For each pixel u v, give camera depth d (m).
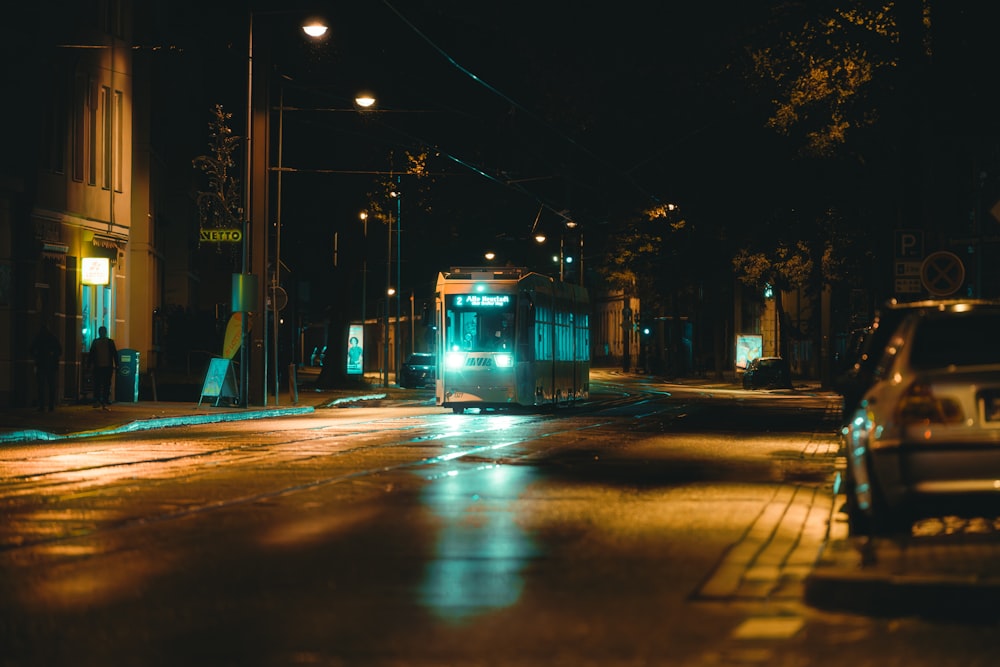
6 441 26.39
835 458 21.58
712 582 9.80
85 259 39.09
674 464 20.30
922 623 8.32
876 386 12.02
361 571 10.38
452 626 8.30
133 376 41.44
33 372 36.84
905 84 27.36
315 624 8.38
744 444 25.02
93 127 40.94
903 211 30.08
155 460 21.19
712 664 7.26
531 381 39.56
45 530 12.76
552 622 8.41
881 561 10.73
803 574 10.12
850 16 28.31
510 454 22.30
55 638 7.98
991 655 7.44
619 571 10.35
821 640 7.84
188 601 9.16
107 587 9.70
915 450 11.07
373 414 40.53
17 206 36.06
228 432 29.41
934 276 23.89
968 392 11.09
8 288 35.91
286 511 14.24
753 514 13.91
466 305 39.44
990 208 24.00
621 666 7.21
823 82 32.22
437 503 14.95
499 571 10.37
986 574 10.11
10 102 35.34
